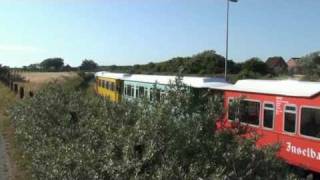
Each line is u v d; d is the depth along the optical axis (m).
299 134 15.51
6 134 21.02
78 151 7.70
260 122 17.39
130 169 6.43
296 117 15.69
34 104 16.41
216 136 6.79
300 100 15.54
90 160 7.09
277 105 16.64
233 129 6.96
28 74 90.88
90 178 6.93
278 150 6.95
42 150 10.54
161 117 6.61
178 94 7.07
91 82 61.97
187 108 6.96
